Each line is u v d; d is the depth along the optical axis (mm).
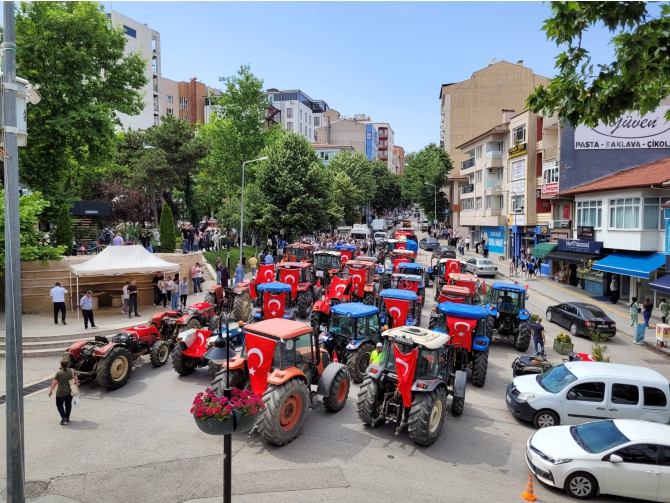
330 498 7918
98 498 7809
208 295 20406
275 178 38406
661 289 20812
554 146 34906
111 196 40156
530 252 39625
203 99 89062
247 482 8320
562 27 9117
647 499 8312
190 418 11016
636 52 8344
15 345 7070
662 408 10844
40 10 24875
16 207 7191
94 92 27438
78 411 11367
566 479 8539
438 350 10320
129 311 20594
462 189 59906
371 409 10375
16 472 7031
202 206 52500
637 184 24656
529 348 18750
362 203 72500
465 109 65562
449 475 8906
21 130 7340
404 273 25312
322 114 116125
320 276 24359
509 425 11492
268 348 9969
